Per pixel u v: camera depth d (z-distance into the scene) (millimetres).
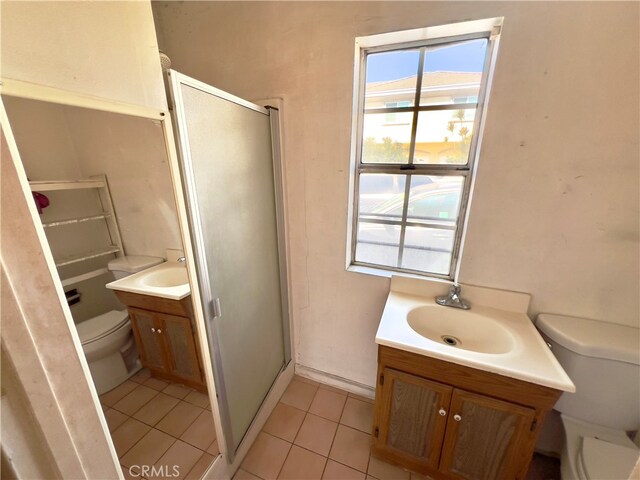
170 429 1049
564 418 1140
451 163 1316
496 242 1218
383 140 1403
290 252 1651
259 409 1504
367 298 1560
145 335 951
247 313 1316
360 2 1146
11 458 369
